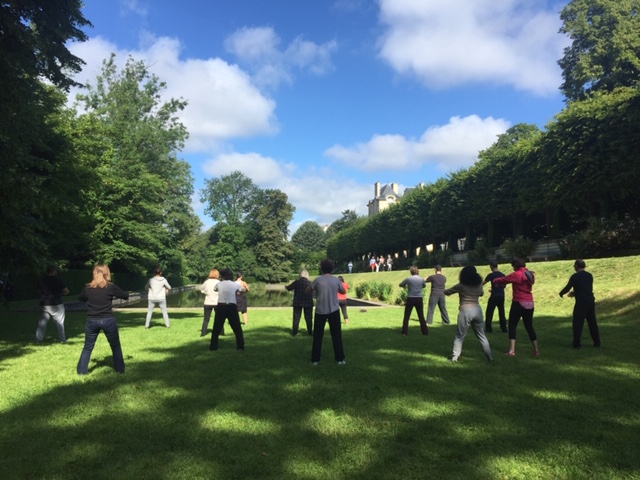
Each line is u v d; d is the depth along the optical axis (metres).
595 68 29.59
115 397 5.20
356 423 4.32
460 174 36.28
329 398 5.15
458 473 3.32
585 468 3.39
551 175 23.88
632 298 12.41
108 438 3.97
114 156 30.00
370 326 12.02
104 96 33.31
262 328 11.79
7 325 12.65
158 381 5.95
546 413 4.60
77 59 10.78
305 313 10.58
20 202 9.55
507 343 8.98
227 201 83.69
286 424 4.30
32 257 10.62
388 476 3.26
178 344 9.16
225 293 8.35
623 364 6.87
